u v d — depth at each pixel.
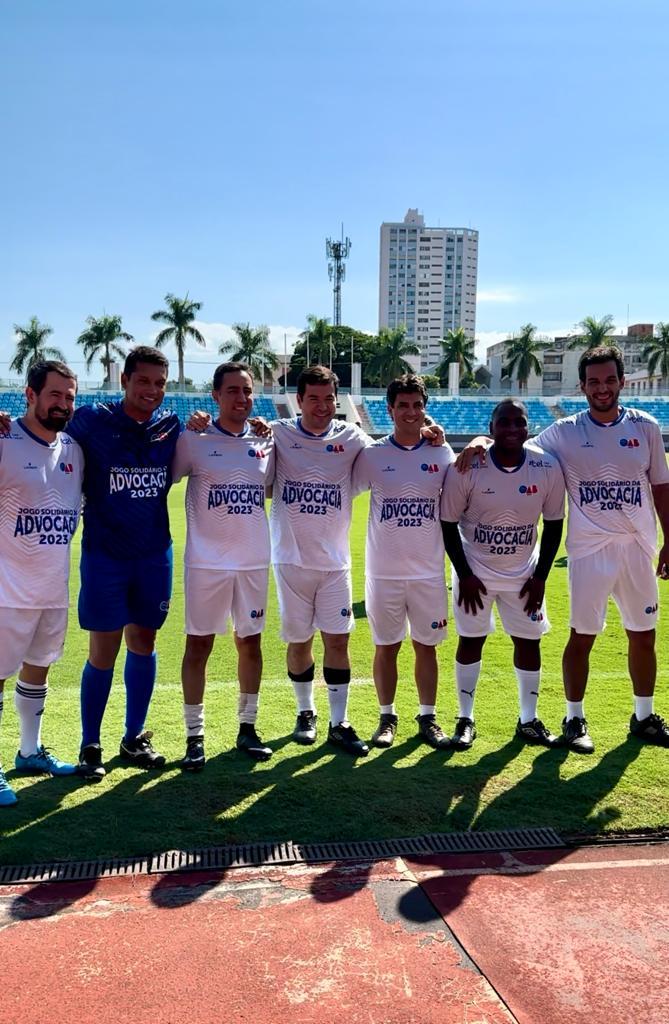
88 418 3.85
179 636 6.86
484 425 45.31
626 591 4.29
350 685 5.46
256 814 3.41
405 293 137.12
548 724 4.61
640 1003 2.29
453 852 3.13
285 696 5.19
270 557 4.21
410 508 4.25
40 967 2.41
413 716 4.78
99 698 3.89
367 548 4.45
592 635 4.25
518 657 4.39
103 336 48.25
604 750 4.20
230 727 4.55
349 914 2.70
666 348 53.44
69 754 4.15
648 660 4.34
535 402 47.66
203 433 4.04
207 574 3.99
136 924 2.63
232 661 6.05
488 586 4.32
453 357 58.75
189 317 48.12
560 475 4.23
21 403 40.91
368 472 4.32
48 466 3.65
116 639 3.87
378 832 3.26
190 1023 2.18
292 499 4.28
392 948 2.52
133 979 2.36
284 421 4.42
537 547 4.57
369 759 4.07
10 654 3.66
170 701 5.03
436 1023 2.20
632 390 55.81
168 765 3.96
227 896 2.79
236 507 4.02
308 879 2.91
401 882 2.90
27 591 3.63
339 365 68.38
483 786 3.72
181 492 21.56
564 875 2.97
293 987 2.33
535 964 2.46
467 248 137.00
